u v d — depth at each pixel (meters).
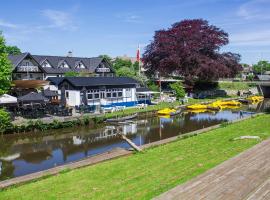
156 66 80.25
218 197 10.17
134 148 24.61
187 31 76.88
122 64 120.19
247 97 77.44
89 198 13.46
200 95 73.94
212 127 33.62
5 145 32.88
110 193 13.84
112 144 32.84
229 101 66.31
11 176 23.44
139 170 17.53
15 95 51.00
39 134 36.94
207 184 11.29
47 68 78.25
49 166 25.83
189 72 75.44
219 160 17.98
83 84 49.94
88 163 21.19
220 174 12.30
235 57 81.31
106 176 16.78
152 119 48.25
